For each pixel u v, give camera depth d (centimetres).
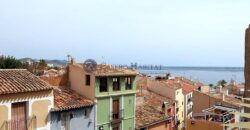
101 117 3522
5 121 2359
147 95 5484
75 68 3550
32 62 6469
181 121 6531
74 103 3131
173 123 5762
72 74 3588
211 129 3709
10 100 2398
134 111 4012
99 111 3497
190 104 7169
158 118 4425
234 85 8862
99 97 3472
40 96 2675
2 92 2297
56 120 2886
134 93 4012
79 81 3522
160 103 5197
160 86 6203
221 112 4294
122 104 3816
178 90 6316
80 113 3222
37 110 2647
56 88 3419
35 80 2752
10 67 5050
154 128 4369
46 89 2706
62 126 2975
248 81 1381
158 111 4706
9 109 2395
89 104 3312
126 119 3872
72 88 3578
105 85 3591
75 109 3133
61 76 3600
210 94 6650
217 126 3631
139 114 4372
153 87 6269
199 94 6412
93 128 3406
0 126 2339
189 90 7088
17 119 2488
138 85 5875
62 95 3247
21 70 2866
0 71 2683
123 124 3831
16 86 2475
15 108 2478
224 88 8812
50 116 2798
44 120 2727
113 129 3694
